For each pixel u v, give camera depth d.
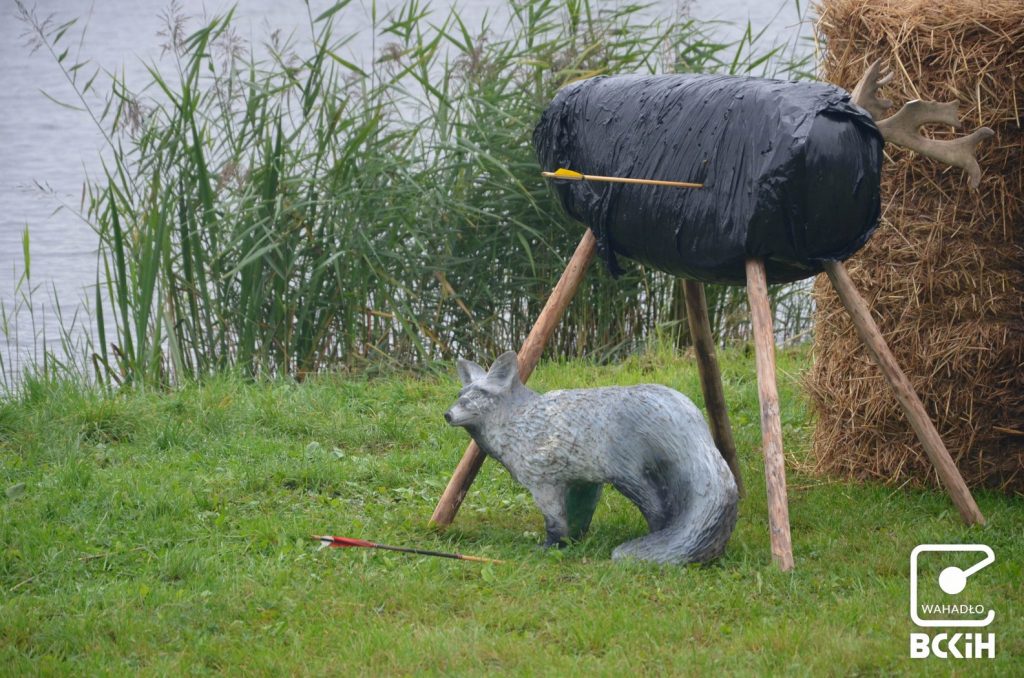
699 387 9.64
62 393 8.99
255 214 10.29
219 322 10.56
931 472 7.52
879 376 7.58
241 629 5.38
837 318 7.81
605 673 4.85
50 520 6.78
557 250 11.21
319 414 9.08
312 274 10.42
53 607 5.61
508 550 6.34
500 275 11.27
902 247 7.43
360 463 7.96
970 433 7.38
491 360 11.10
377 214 10.62
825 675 4.84
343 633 5.30
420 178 10.68
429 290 11.18
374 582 5.87
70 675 4.94
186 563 6.06
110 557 6.22
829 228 6.00
